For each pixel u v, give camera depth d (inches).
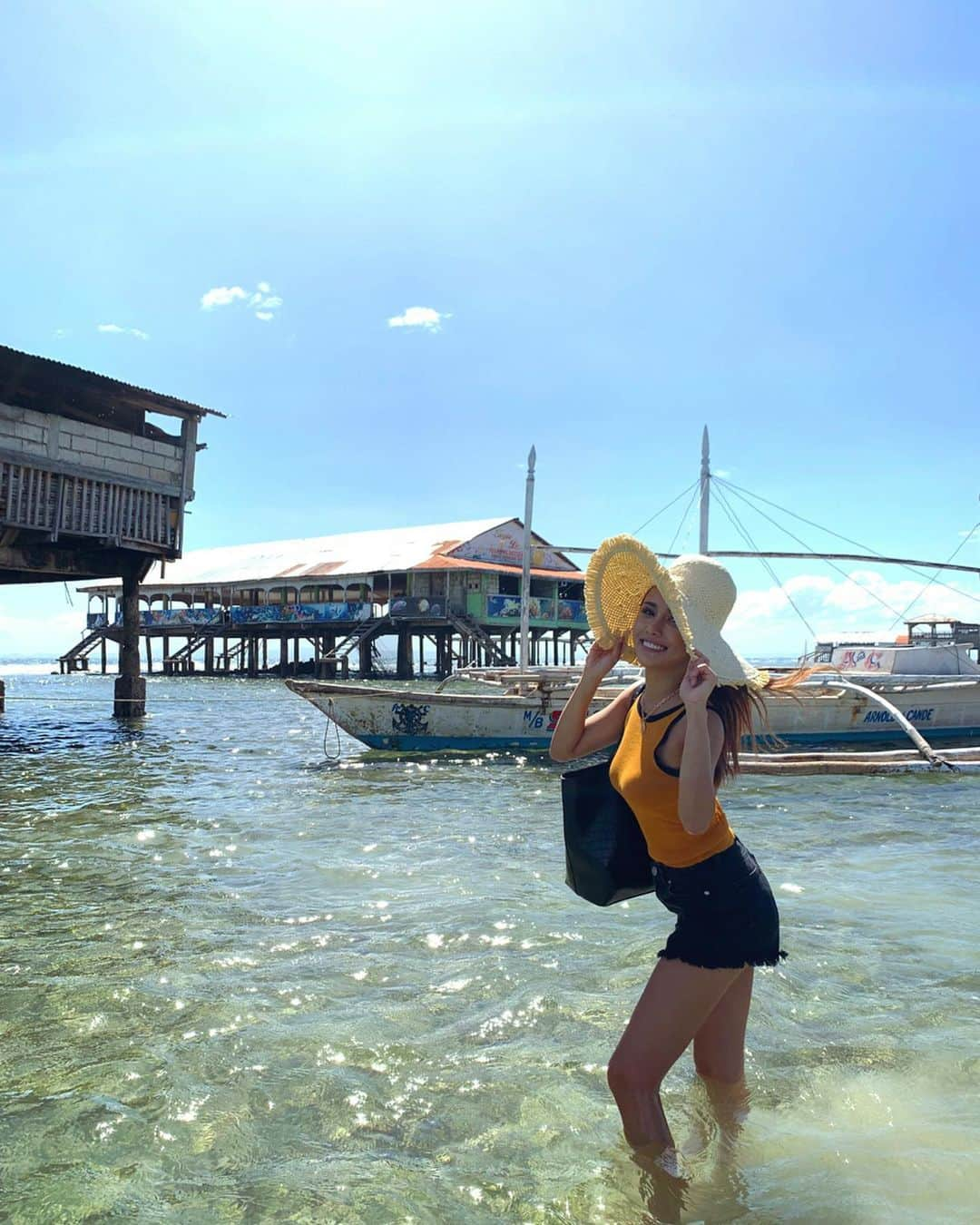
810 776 435.5
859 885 222.4
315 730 714.8
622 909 197.9
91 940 176.9
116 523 731.4
